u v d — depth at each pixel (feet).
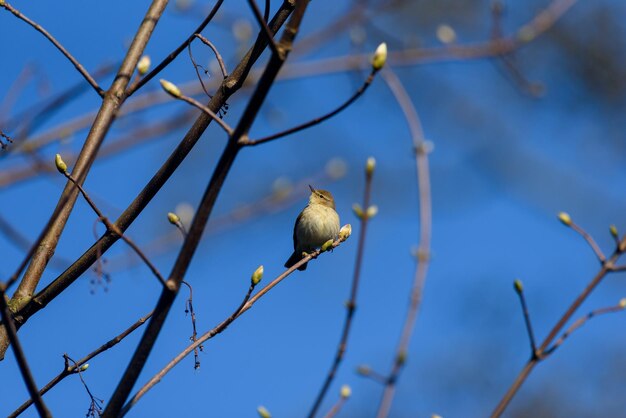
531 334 27.02
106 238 24.89
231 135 18.03
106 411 18.10
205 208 18.16
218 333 21.98
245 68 25.89
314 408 25.76
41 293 24.31
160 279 18.29
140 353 18.25
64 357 22.11
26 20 25.23
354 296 27.32
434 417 26.76
